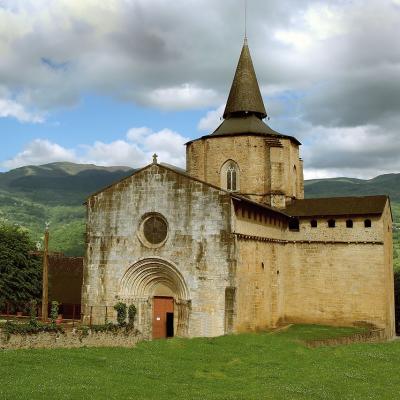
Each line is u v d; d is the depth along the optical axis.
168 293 50.69
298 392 28.89
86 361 33.62
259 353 39.69
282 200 61.00
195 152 64.62
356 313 56.03
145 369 33.38
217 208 47.78
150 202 50.59
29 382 27.42
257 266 51.47
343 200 59.84
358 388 30.94
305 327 54.75
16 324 36.34
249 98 65.69
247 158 62.03
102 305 51.19
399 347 46.38
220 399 26.98
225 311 46.19
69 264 72.25
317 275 57.59
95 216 52.62
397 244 192.00
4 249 63.25
